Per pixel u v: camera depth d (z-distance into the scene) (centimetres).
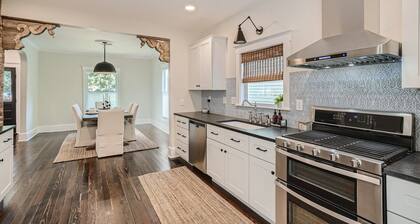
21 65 573
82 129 522
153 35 403
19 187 299
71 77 755
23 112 579
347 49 161
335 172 150
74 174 349
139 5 321
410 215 118
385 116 174
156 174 350
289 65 204
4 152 245
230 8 330
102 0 304
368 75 191
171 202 261
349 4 187
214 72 369
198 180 326
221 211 242
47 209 244
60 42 583
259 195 224
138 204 256
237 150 255
